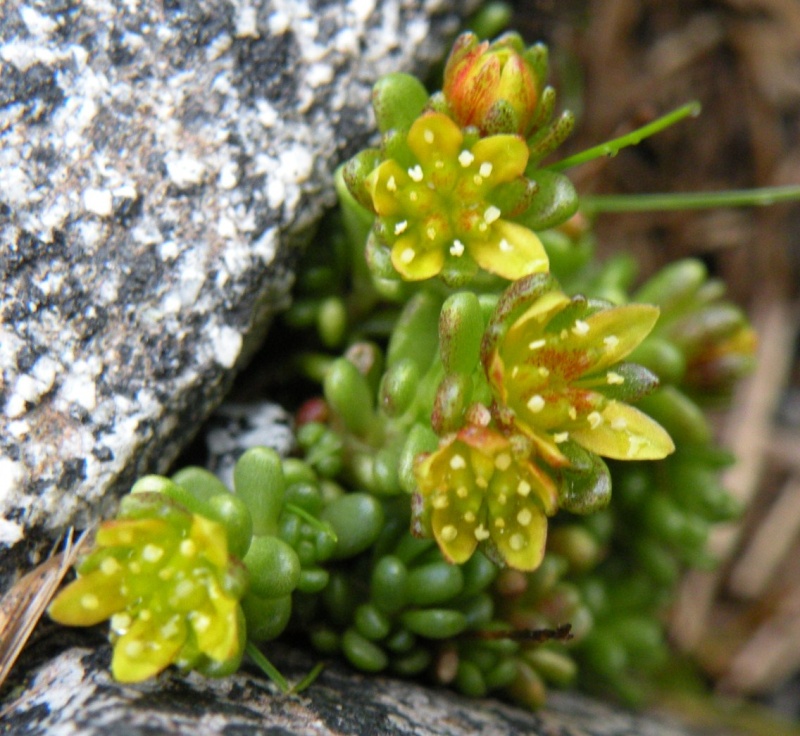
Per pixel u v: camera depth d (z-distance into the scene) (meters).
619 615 0.07
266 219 0.05
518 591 0.06
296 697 0.05
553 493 0.05
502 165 0.05
